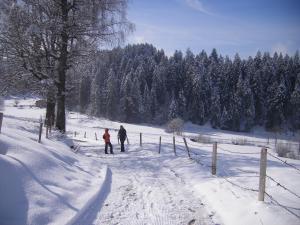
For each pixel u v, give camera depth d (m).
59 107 24.39
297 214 7.95
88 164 14.07
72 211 8.28
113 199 10.08
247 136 85.81
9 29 22.45
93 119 78.94
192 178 12.95
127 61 116.81
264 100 96.31
